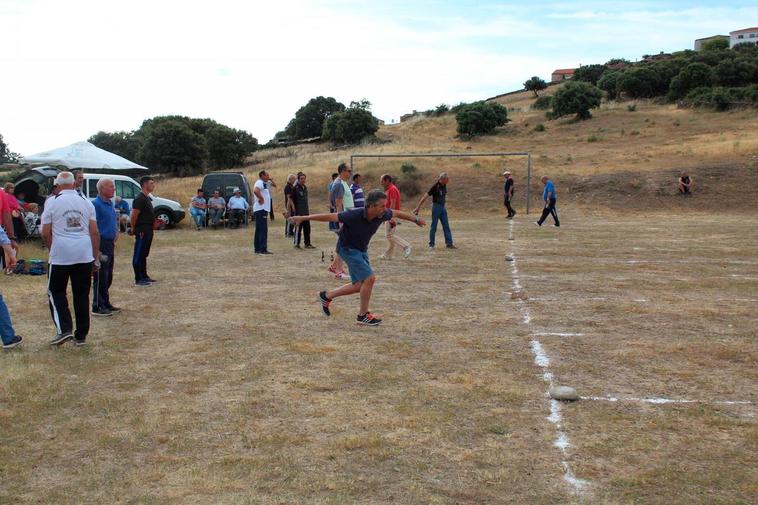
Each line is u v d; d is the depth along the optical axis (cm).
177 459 447
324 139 6116
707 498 391
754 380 603
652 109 6038
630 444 467
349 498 392
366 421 511
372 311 896
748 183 2981
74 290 721
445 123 6488
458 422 507
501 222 2434
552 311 892
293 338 757
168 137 5062
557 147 4619
